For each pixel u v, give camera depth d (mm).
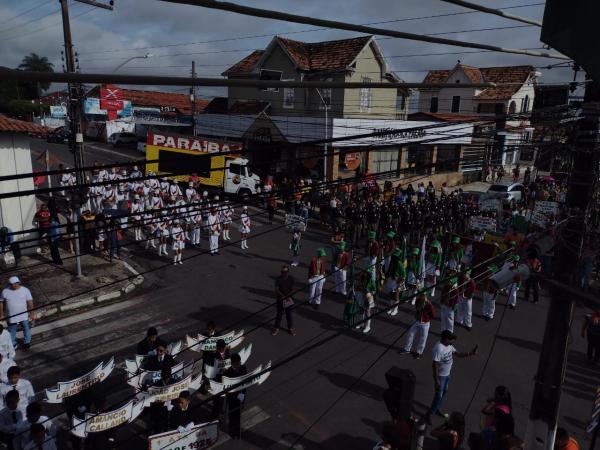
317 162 29469
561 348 5805
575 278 5703
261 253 20172
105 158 41500
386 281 17125
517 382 11102
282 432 8977
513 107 39438
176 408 8172
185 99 57812
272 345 12180
